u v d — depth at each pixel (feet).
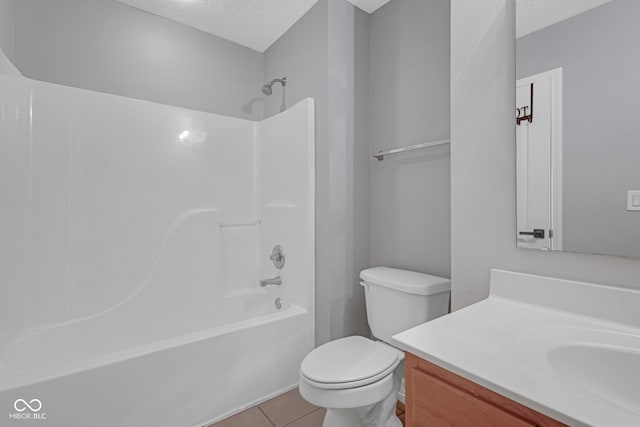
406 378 2.69
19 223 5.24
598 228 3.07
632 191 2.89
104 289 6.14
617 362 2.45
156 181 6.75
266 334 5.75
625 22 2.92
